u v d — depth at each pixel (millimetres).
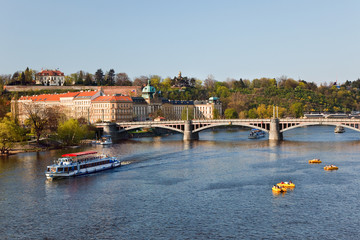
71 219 99312
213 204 108562
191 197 115375
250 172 147000
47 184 133125
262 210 103188
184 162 170750
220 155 188750
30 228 93875
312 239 85875
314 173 143250
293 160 170750
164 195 117938
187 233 89438
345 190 119750
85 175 146750
